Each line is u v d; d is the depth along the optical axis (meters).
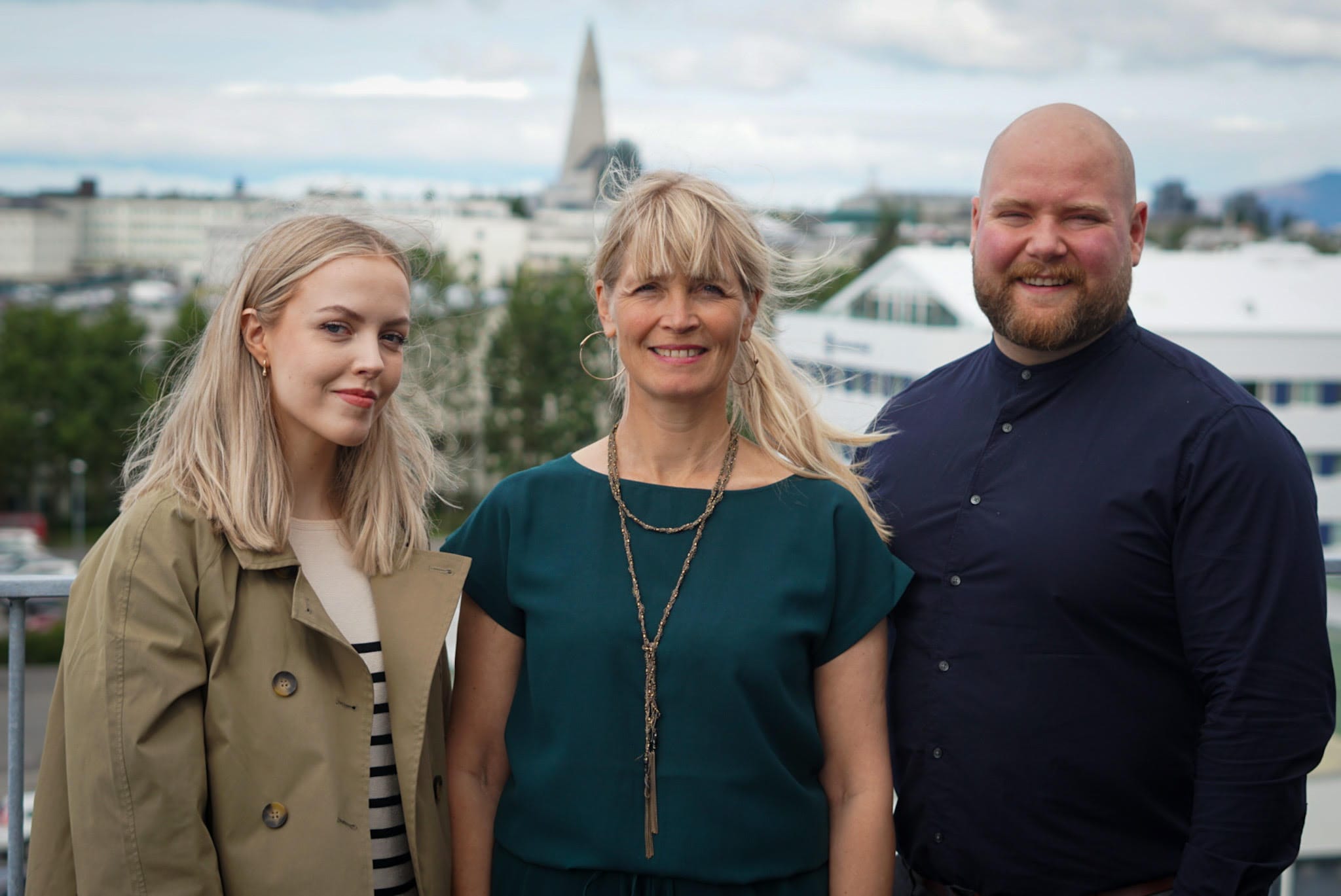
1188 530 1.88
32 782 22.14
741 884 1.88
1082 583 1.92
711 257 1.90
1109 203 1.95
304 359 1.84
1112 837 1.95
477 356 58.03
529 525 2.03
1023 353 2.05
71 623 1.78
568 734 1.93
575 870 1.91
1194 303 38.25
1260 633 1.82
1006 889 1.99
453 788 2.03
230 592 1.80
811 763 1.98
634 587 1.95
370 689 1.85
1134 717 1.93
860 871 1.96
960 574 2.02
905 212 147.62
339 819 1.78
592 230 2.05
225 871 1.74
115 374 57.59
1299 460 1.87
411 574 1.97
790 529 1.99
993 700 1.96
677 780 1.89
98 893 1.65
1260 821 1.82
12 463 56.72
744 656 1.89
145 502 1.79
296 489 1.95
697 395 1.96
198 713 1.74
